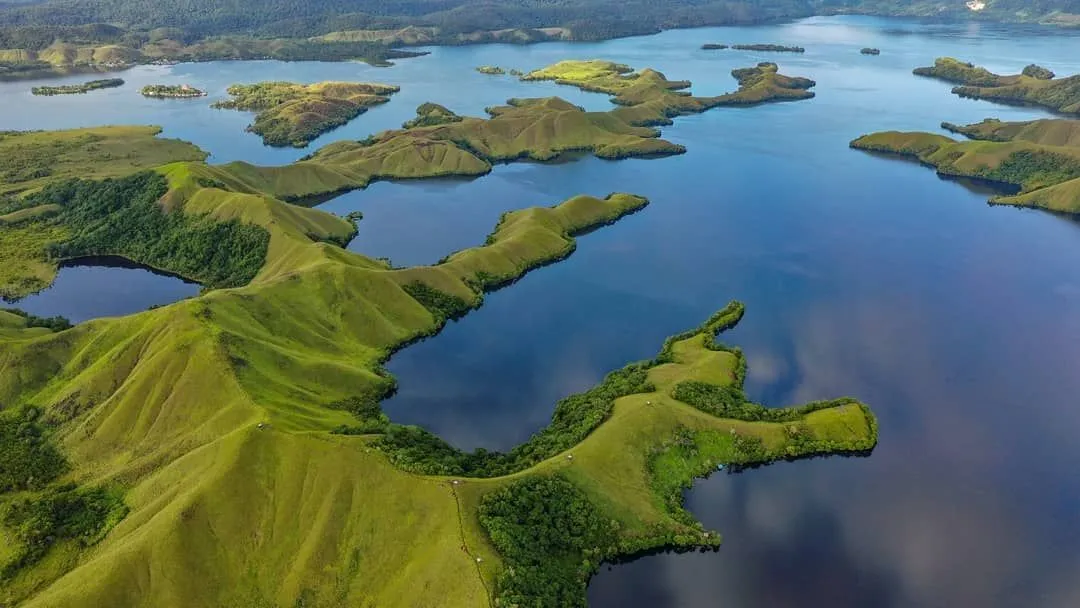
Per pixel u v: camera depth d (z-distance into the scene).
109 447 112.69
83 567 88.38
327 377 132.00
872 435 124.31
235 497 94.56
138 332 129.25
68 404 121.19
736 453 117.81
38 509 99.12
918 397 139.00
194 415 112.81
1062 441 126.69
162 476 101.06
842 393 139.50
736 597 94.38
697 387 130.62
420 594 85.31
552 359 152.88
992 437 127.31
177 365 118.50
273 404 113.69
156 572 86.81
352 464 97.75
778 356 153.00
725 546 102.25
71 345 135.62
